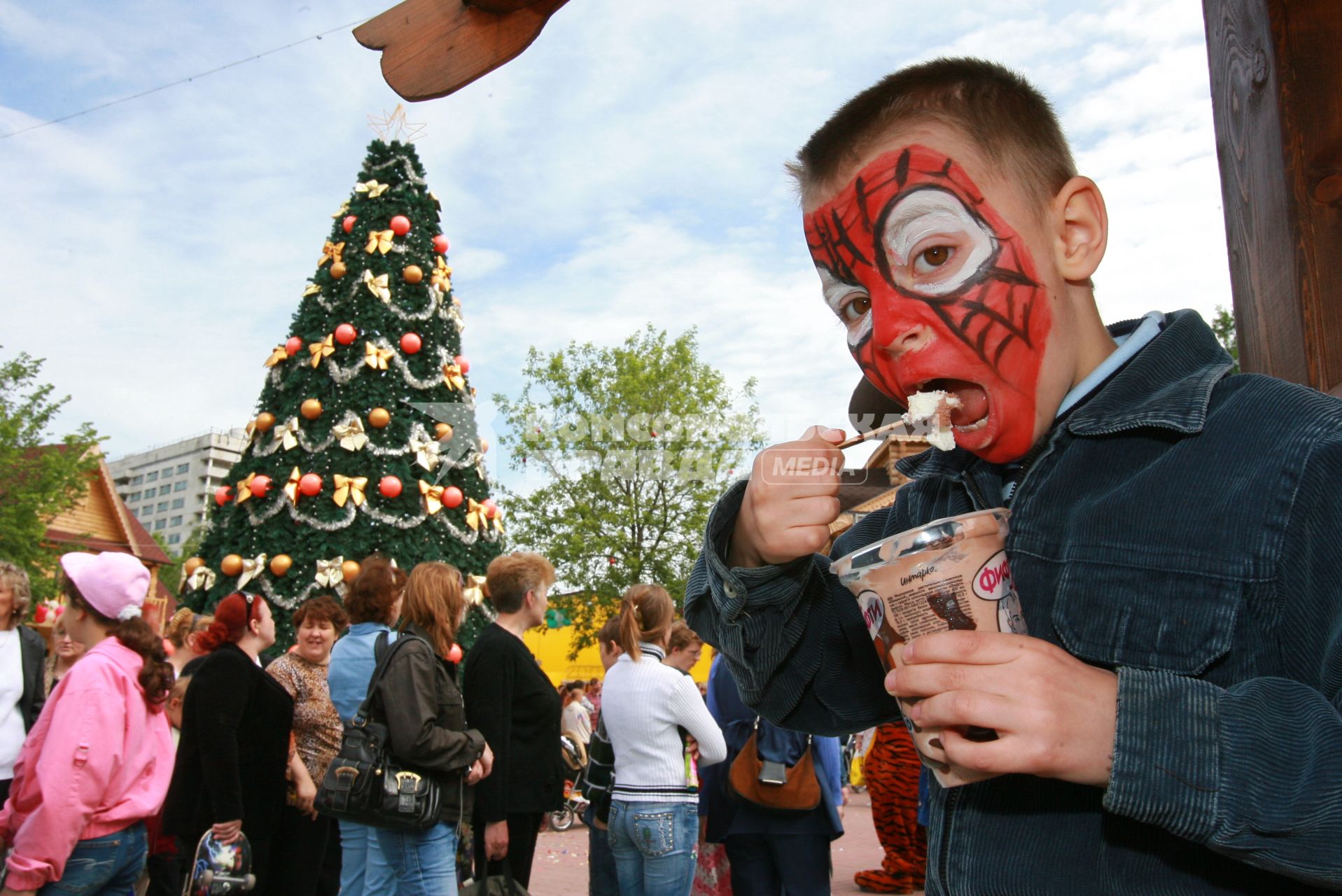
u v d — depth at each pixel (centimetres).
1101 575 113
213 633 435
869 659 158
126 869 359
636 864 428
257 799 439
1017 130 130
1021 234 126
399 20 278
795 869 428
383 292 777
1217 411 115
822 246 135
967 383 125
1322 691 97
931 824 133
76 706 341
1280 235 184
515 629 455
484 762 411
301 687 501
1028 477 127
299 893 475
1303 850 88
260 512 721
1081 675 98
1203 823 90
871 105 135
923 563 112
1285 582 103
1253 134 193
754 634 146
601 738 478
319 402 747
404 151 853
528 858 448
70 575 371
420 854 361
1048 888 112
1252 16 194
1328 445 102
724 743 425
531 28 267
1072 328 129
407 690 358
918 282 126
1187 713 93
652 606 436
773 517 131
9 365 2895
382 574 461
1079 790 115
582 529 2056
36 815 329
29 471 2803
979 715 95
